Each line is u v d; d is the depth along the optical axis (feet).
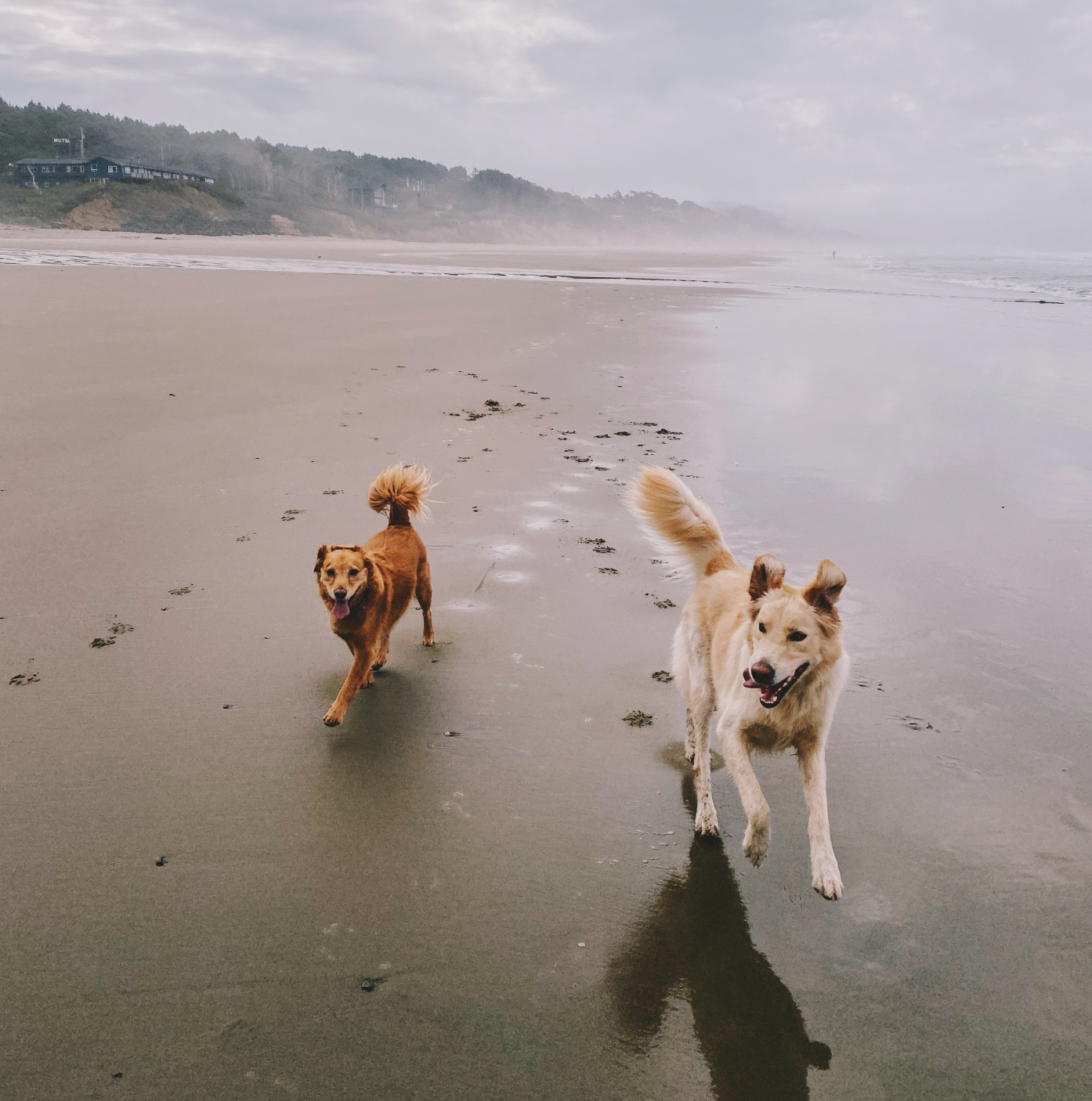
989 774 9.18
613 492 16.20
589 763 9.30
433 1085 6.24
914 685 10.64
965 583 13.15
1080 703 10.33
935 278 95.14
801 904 7.68
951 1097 6.30
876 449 19.60
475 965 7.04
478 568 13.24
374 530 13.98
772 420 22.00
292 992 6.77
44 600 11.59
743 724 8.27
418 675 10.67
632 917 7.51
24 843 7.91
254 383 22.82
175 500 14.82
